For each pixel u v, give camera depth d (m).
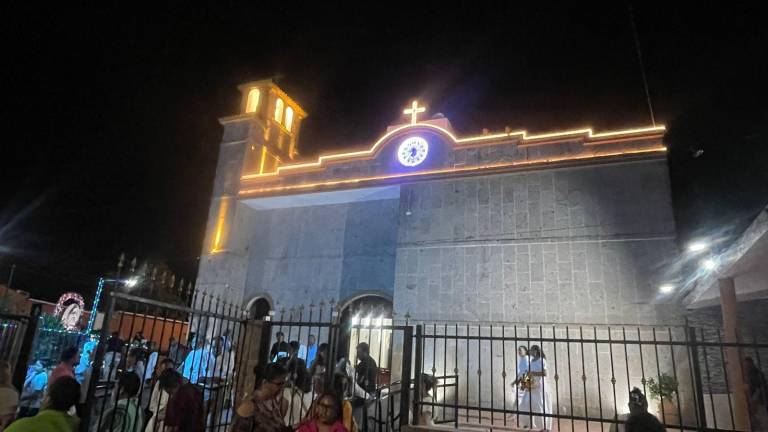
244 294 19.73
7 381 6.23
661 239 13.73
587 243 14.42
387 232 18.55
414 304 15.75
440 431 6.64
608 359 13.16
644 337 13.05
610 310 13.59
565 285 14.26
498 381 13.84
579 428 11.28
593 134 15.49
